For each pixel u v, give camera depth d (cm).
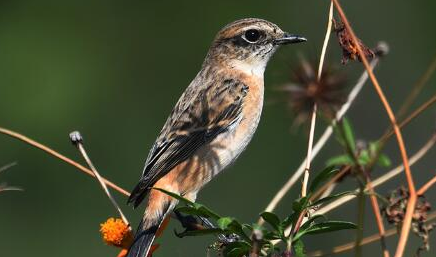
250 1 1669
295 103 481
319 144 617
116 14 1706
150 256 623
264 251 544
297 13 1669
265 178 1475
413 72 1612
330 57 532
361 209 469
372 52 585
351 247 554
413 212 475
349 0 1662
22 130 1595
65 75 1653
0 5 1714
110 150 1568
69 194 1490
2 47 1673
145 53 1675
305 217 562
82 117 1611
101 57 1678
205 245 1279
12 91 1636
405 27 1645
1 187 625
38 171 1531
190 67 1673
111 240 588
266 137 1487
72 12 1709
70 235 1460
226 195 1460
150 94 1650
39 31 1698
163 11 1700
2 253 1464
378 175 1418
